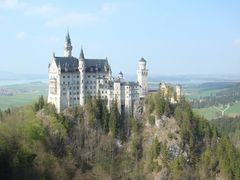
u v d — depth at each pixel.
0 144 193.38
